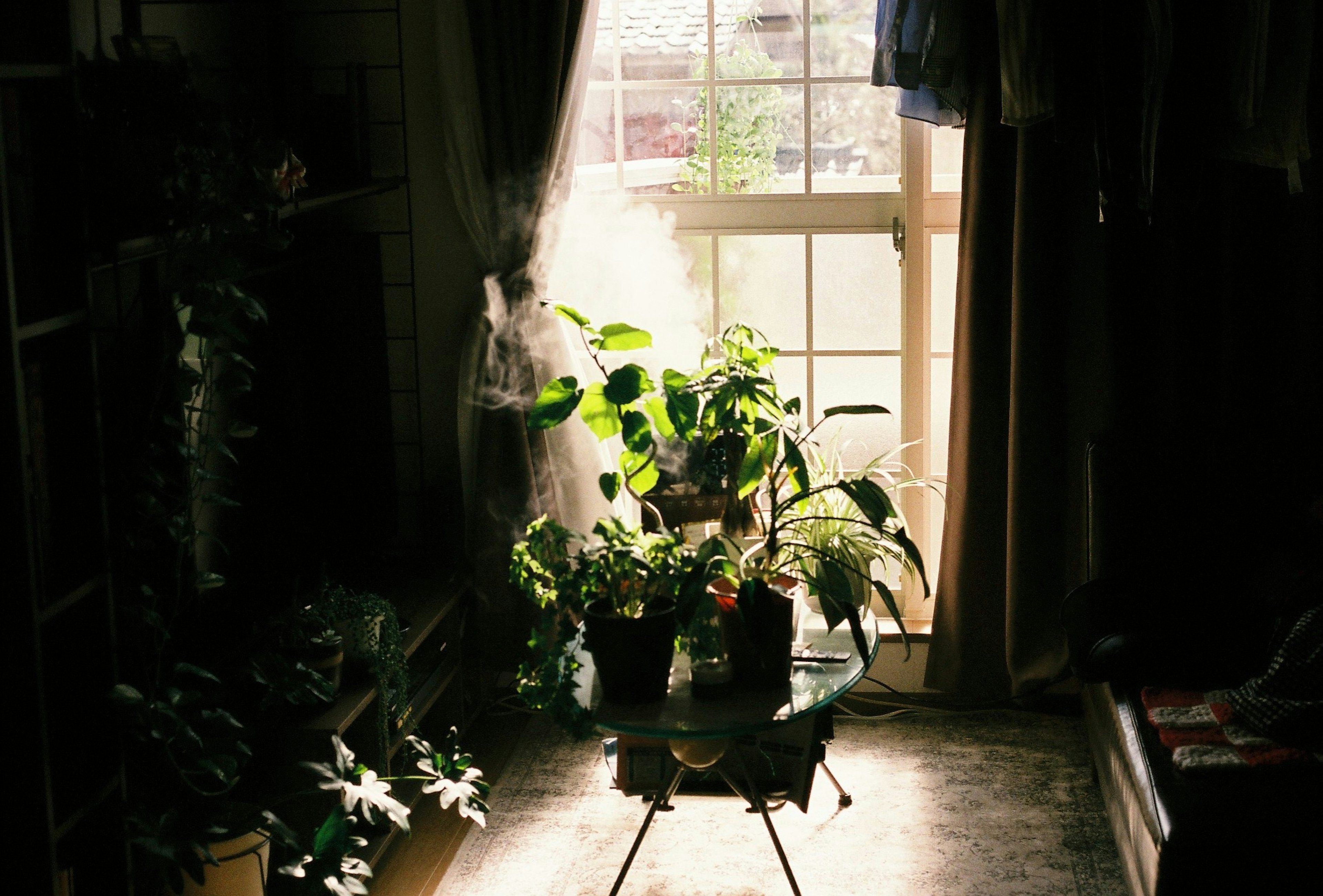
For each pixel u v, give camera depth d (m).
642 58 3.73
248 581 2.84
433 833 3.06
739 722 2.30
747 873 2.85
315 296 3.22
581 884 2.82
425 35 3.63
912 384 3.77
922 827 3.03
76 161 1.87
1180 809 2.29
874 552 3.38
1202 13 3.02
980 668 3.61
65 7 1.84
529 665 2.44
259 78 3.37
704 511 3.02
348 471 3.36
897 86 3.23
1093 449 3.15
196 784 2.29
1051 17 3.08
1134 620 2.95
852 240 3.74
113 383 2.38
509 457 3.57
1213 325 3.36
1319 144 3.22
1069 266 3.36
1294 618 2.71
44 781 1.78
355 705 2.67
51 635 1.99
